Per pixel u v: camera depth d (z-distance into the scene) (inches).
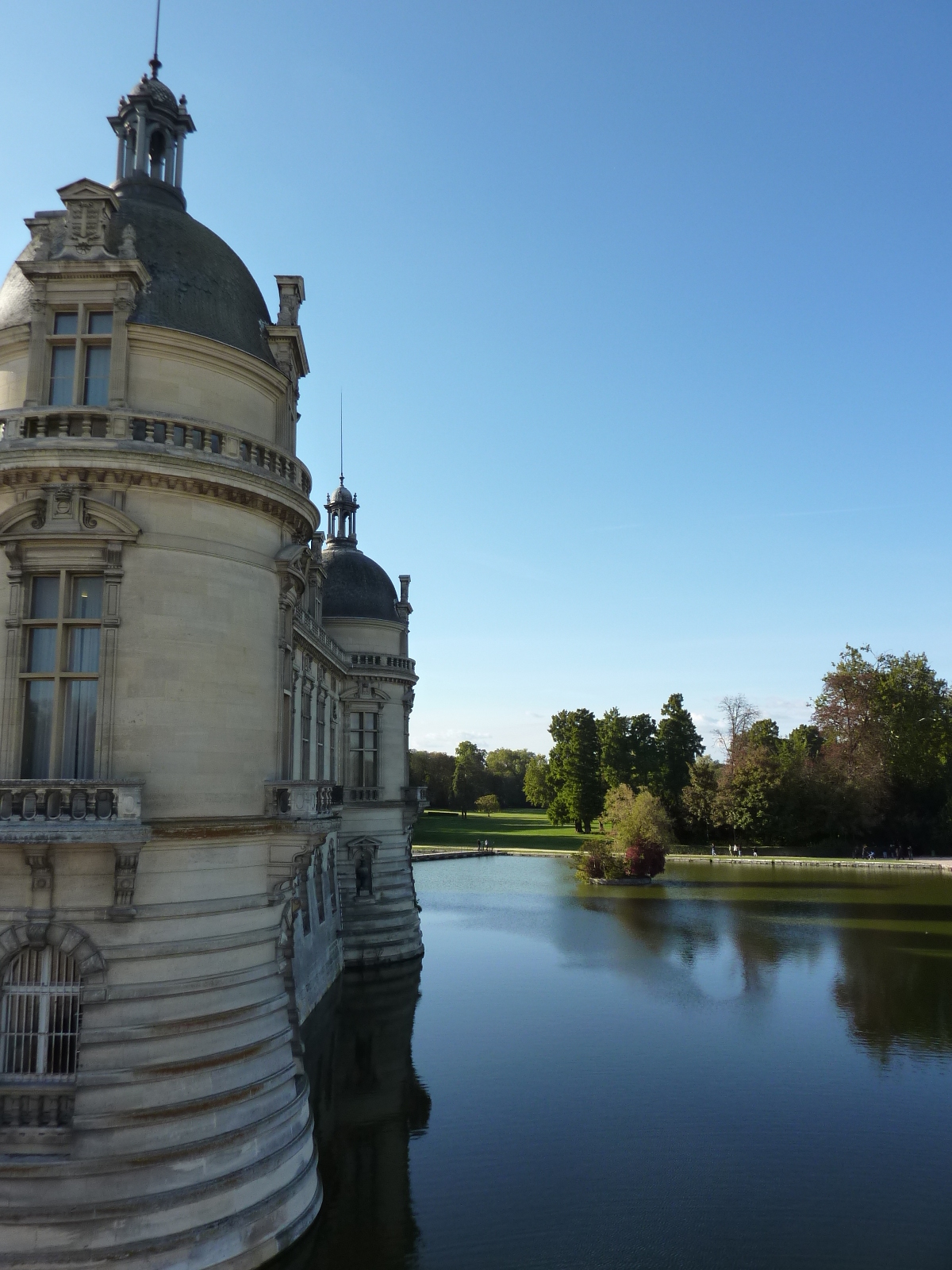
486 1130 1054.4
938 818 4163.4
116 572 747.4
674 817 4633.4
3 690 740.0
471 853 4461.1
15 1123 687.1
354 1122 1076.5
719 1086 1205.1
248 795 804.0
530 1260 765.3
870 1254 783.1
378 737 1971.0
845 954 2068.2
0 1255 640.4
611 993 1712.6
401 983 1777.8
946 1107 1127.6
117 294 783.1
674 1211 856.9
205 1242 674.8
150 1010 711.1
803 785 4330.7
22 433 762.2
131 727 737.6
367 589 1980.8
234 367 846.5
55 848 706.2
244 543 826.2
